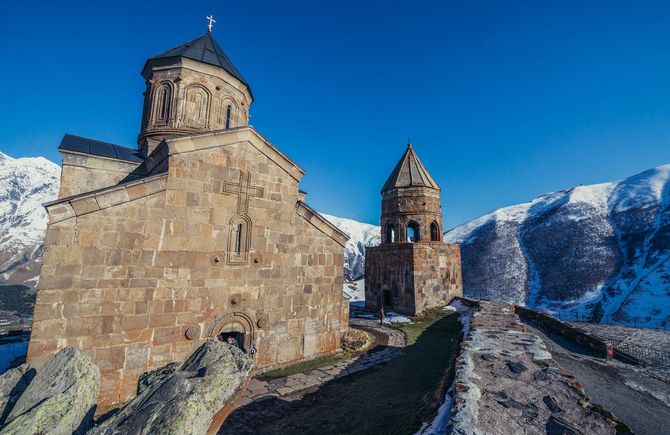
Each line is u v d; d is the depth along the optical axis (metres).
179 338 9.16
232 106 16.23
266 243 11.20
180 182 9.62
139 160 13.29
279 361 11.12
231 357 5.98
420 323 19.02
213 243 10.03
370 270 24.97
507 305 19.16
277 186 11.66
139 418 4.57
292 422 7.54
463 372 6.42
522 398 5.42
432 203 23.56
